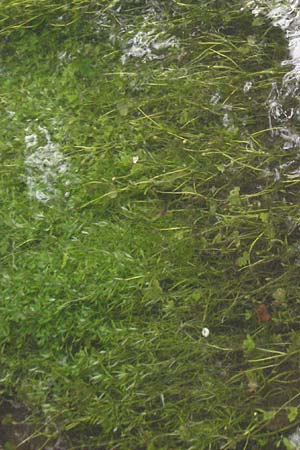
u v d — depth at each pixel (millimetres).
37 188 2061
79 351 1912
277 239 2020
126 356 1898
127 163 2080
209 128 2160
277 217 2053
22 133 2127
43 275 1952
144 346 1905
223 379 1912
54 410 1852
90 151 2111
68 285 1940
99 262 1969
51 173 2082
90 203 2043
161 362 1890
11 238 2000
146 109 2188
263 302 1979
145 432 1841
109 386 1875
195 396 1878
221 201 2070
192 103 2184
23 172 2084
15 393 1896
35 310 1917
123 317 1946
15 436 1883
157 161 2096
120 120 2160
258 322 1960
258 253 2016
